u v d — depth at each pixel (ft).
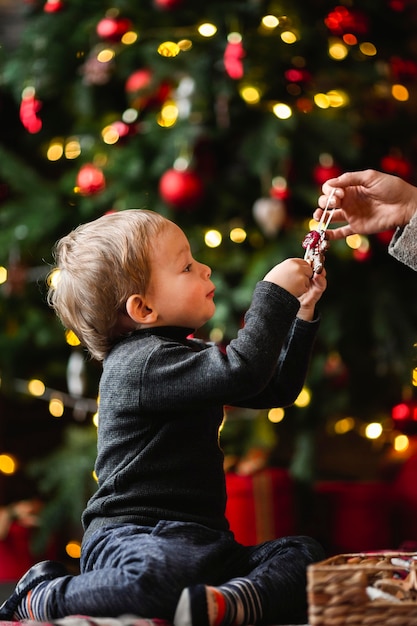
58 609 4.96
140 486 5.26
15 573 11.01
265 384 5.18
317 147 10.48
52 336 11.24
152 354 5.31
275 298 5.28
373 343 11.19
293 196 10.65
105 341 5.67
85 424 14.06
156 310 5.57
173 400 5.19
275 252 10.36
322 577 4.02
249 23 10.67
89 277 5.58
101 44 10.71
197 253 10.62
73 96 11.37
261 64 10.62
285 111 10.28
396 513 11.77
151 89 10.32
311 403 10.99
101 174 10.29
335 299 10.85
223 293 10.36
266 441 10.93
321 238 5.90
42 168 13.91
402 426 10.99
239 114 10.57
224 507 5.47
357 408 11.46
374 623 3.99
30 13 11.45
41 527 10.70
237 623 4.58
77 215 11.15
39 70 10.91
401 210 6.06
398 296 10.85
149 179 10.66
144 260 5.55
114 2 10.80
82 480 10.73
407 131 11.41
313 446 11.04
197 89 10.17
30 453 14.17
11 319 11.48
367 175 6.04
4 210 11.14
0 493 13.35
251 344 5.16
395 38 11.47
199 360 5.20
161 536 5.03
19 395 12.66
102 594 4.79
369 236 10.61
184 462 5.31
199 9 10.81
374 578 4.66
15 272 11.09
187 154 10.19
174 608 4.72
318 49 10.84
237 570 5.16
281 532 10.86
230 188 10.77
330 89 11.08
